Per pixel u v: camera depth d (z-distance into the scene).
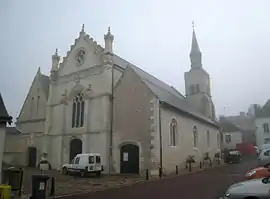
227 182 15.79
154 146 21.78
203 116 35.16
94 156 22.12
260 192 7.55
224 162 34.84
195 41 44.62
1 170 13.00
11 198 12.00
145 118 23.02
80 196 12.91
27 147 31.02
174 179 18.77
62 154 27.48
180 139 25.70
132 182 17.66
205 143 32.66
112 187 15.74
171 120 24.56
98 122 25.55
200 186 14.76
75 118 27.78
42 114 32.25
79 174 22.53
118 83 25.73
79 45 29.64
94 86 26.92
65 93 29.14
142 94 23.78
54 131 28.97
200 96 40.75
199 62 43.22
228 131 54.72
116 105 25.31
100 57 27.28
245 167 26.27
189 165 25.02
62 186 16.12
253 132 57.38
